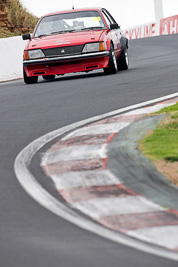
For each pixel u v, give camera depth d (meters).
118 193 15.33
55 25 47.59
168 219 13.48
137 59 64.88
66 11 48.84
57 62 44.41
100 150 19.58
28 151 20.58
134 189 15.62
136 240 12.31
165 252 11.65
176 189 15.67
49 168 18.08
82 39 44.56
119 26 51.94
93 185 16.08
